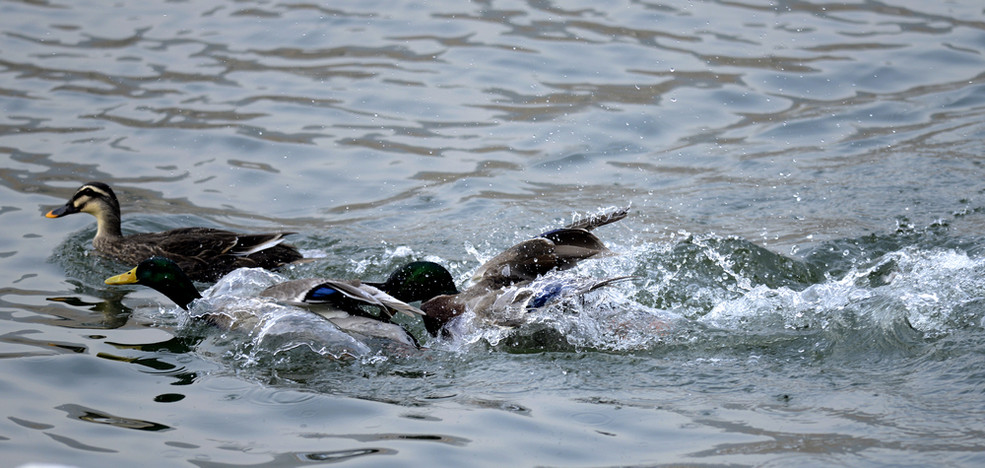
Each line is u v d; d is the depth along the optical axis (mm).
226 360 10016
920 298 10633
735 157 15922
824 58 18844
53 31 19969
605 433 8250
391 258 13117
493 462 7832
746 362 9664
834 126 16766
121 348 10266
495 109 17406
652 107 17375
